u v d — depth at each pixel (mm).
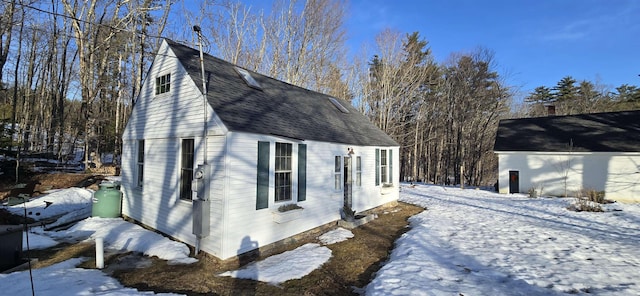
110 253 6891
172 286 5254
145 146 9055
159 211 8281
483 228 9359
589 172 17000
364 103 31234
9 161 14172
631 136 16828
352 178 11031
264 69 25359
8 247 5742
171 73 8227
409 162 37781
